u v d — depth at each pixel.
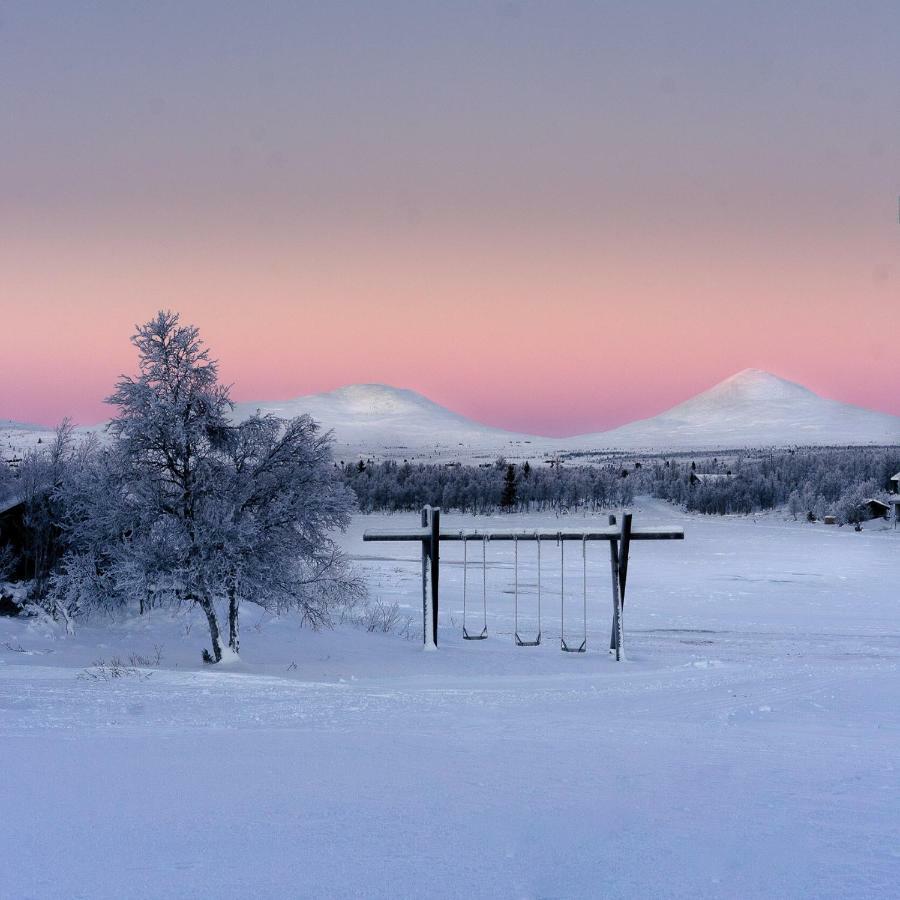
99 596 20.34
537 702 11.59
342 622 28.69
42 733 8.14
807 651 24.97
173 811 4.95
